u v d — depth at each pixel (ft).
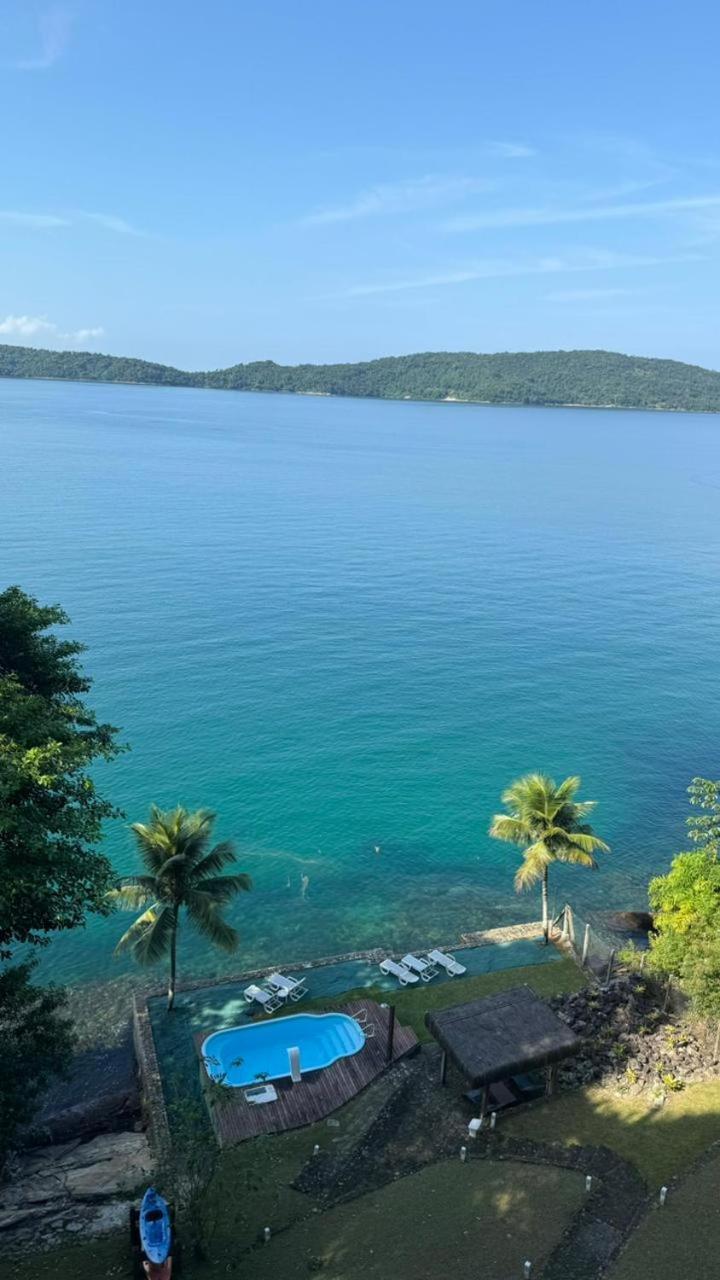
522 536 574.97
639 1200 96.37
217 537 519.19
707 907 128.16
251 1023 135.23
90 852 94.38
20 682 126.82
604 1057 124.47
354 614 389.60
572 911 182.70
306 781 234.17
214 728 263.08
